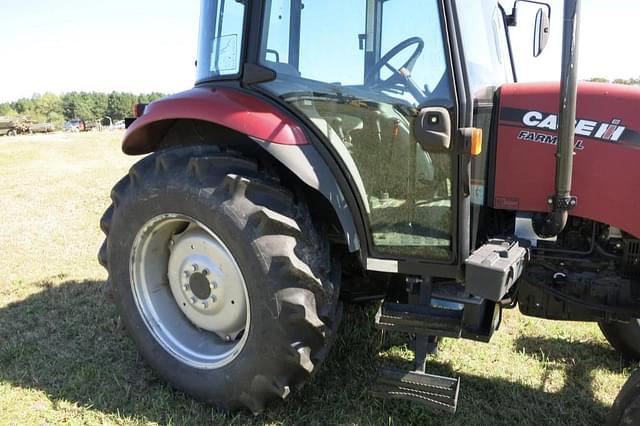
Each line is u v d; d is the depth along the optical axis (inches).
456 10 81.5
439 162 85.2
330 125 89.6
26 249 195.2
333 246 102.7
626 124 88.2
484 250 84.4
